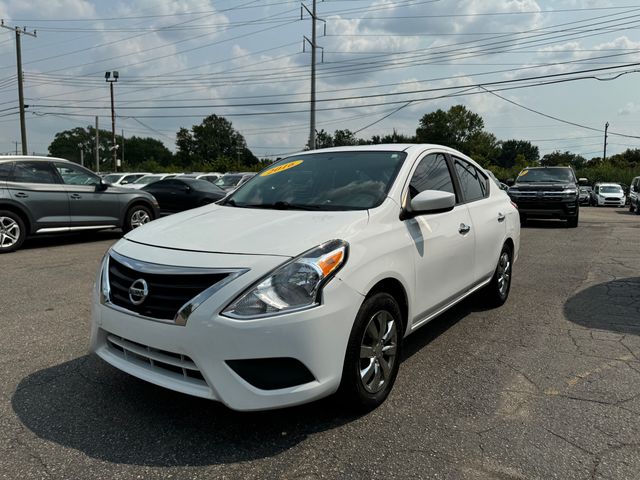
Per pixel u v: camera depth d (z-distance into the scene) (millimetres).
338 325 2666
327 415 2977
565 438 2725
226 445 2662
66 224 9500
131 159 122812
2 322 4750
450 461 2518
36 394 3230
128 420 2912
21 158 9070
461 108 84875
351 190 3568
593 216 20734
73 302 5473
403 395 3242
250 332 2453
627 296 5824
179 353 2539
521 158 63531
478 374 3582
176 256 2711
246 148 115125
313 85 30875
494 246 4863
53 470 2432
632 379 3486
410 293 3338
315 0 30359
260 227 2998
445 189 4191
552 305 5449
